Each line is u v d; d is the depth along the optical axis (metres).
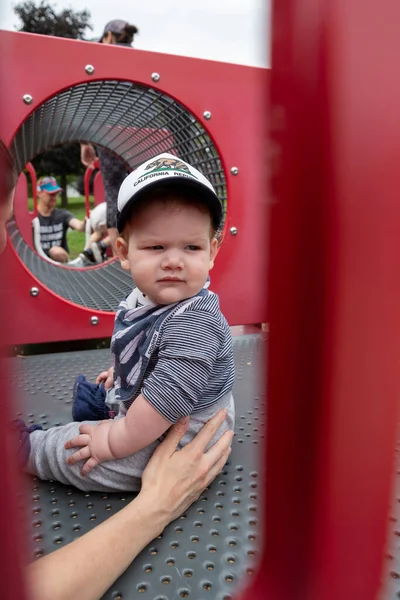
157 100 2.23
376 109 0.30
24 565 0.32
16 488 0.30
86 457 1.05
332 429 0.34
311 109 0.30
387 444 0.36
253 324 2.44
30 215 4.37
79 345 2.67
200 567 0.86
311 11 0.29
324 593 0.38
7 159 0.26
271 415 0.37
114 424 1.04
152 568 0.86
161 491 0.94
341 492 0.36
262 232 0.34
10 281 0.26
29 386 1.71
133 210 1.02
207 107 2.16
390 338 0.34
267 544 0.40
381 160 0.30
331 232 0.31
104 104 2.39
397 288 0.33
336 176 0.30
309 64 0.29
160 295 1.03
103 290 2.56
